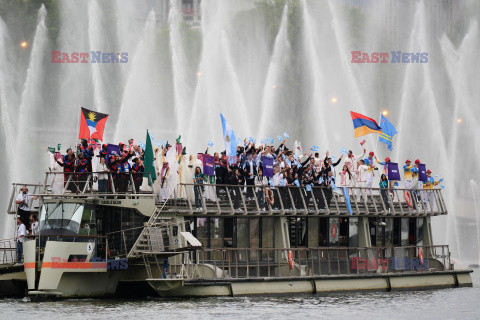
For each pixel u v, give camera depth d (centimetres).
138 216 15975
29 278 15225
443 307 16300
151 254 15538
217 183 17025
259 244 17225
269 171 17188
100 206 16062
